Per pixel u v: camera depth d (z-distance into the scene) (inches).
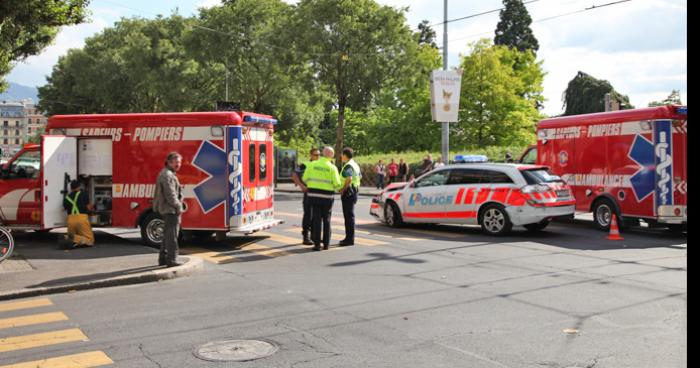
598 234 543.2
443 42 1008.9
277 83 1752.0
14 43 523.5
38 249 462.0
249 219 491.5
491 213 533.0
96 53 2497.5
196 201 476.7
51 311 281.9
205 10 1793.8
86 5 469.7
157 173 482.3
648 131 522.0
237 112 478.9
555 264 385.7
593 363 198.2
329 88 1505.9
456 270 369.4
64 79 2645.2
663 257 409.4
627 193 543.5
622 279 333.7
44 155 474.3
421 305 280.7
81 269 369.1
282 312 271.4
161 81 2017.7
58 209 486.3
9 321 263.9
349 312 269.7
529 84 2176.4
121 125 487.8
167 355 213.0
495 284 325.4
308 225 499.5
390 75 1425.9
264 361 205.0
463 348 216.1
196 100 1990.7
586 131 590.2
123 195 487.8
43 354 216.2
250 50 1782.7
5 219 500.1
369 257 427.5
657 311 263.6
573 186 608.1
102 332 243.4
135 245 483.5
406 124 2215.8
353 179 485.1
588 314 260.4
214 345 223.9
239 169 472.4
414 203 583.5
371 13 1402.6
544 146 646.5
